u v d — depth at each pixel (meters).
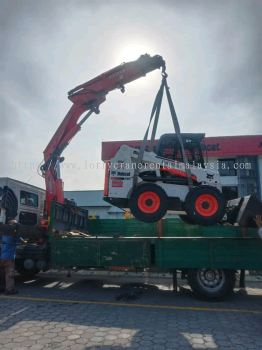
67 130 11.15
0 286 9.09
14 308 7.05
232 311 6.94
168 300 7.87
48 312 6.74
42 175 11.20
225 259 7.79
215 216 8.86
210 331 5.66
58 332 5.56
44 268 8.86
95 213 31.98
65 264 8.66
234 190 10.02
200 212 8.89
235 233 9.54
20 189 10.09
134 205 9.05
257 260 7.70
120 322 6.11
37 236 9.43
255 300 7.95
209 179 9.55
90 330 5.66
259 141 32.31
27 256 9.00
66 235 9.05
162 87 9.62
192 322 6.15
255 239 7.78
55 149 11.17
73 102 11.11
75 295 8.36
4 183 9.54
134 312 6.80
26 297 8.09
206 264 7.82
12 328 5.76
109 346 4.96
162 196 9.02
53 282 10.19
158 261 8.07
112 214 31.36
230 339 5.29
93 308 7.07
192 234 11.22
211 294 7.79
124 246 8.38
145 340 5.22
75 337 5.33
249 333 5.57
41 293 8.58
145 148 9.55
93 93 10.89
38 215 11.05
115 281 10.37
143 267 8.20
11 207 9.64
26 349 4.84
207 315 6.62
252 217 8.38
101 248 8.51
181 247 8.02
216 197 8.92
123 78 10.62
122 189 9.32
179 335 5.45
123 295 8.09
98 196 32.31
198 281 7.92
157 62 10.18
